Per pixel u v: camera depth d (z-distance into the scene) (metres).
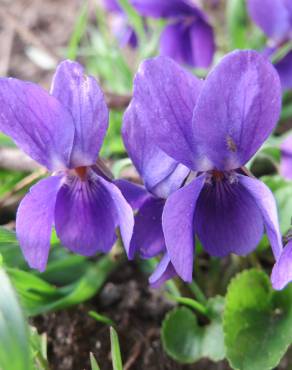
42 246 0.05
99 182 0.06
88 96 0.05
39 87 0.05
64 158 0.06
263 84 0.05
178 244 0.05
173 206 0.05
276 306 0.07
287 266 0.05
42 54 0.12
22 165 0.08
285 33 0.10
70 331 0.07
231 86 0.05
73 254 0.08
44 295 0.07
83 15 0.10
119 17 0.11
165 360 0.07
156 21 0.11
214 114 0.05
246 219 0.05
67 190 0.06
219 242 0.06
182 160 0.05
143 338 0.07
